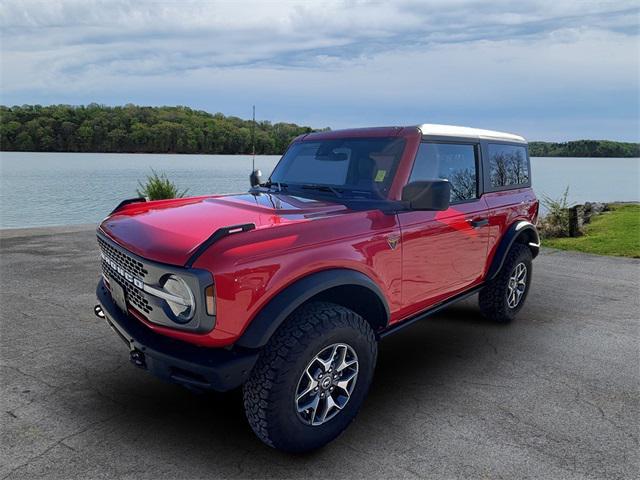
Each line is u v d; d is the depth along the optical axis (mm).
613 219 13703
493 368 3984
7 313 5074
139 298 2744
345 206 3295
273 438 2547
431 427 3037
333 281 2672
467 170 4133
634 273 7598
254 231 2520
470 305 5812
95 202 20984
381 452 2756
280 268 2512
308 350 2527
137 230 2846
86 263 7504
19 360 3926
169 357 2463
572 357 4227
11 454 2660
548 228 11320
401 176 3350
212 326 2359
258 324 2426
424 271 3514
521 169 5082
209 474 2527
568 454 2750
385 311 3133
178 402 3301
